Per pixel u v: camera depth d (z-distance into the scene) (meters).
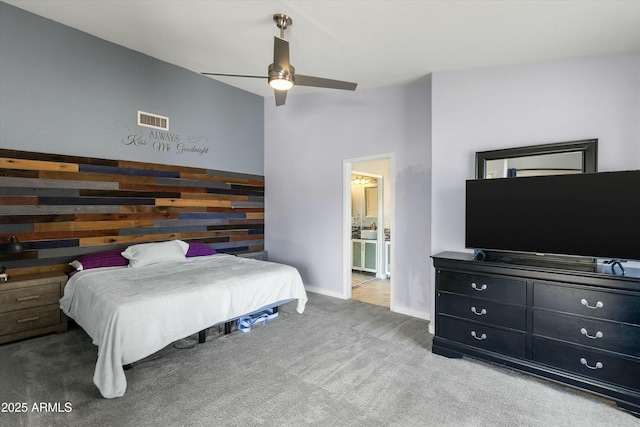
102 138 3.63
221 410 1.94
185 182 4.38
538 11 2.00
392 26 2.42
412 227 3.72
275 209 5.28
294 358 2.62
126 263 3.48
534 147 2.63
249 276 3.08
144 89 3.97
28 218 3.15
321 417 1.88
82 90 3.48
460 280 2.62
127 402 2.00
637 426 1.82
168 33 3.22
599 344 2.04
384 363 2.55
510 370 2.45
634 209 2.06
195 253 4.09
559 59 2.56
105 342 2.07
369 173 5.70
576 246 2.28
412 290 3.72
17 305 2.80
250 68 4.09
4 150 3.01
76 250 3.45
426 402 2.04
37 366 2.42
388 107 3.94
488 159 2.86
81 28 3.39
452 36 2.45
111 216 3.71
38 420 1.81
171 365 2.48
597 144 2.38
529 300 2.29
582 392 2.16
